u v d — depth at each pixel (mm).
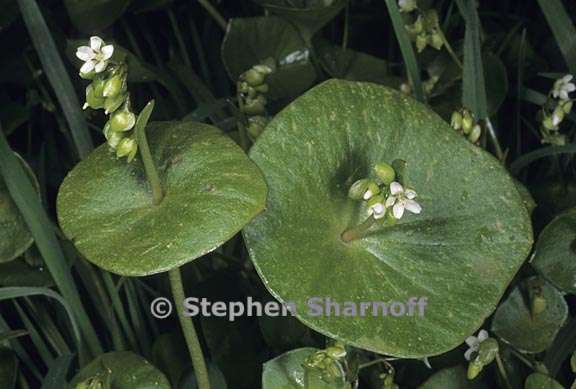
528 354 398
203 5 468
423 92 425
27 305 421
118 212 343
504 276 354
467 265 355
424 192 361
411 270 353
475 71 410
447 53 465
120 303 403
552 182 439
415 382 406
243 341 408
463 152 362
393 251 354
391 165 354
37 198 376
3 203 391
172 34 500
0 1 441
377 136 360
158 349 404
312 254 347
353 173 358
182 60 493
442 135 362
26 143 465
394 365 406
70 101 409
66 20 482
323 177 354
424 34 431
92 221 342
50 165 453
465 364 403
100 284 409
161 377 368
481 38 467
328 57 467
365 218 354
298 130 354
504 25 507
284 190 350
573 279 382
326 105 357
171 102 479
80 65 441
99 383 354
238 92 411
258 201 335
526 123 462
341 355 354
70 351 412
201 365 363
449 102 448
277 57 449
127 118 330
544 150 417
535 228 433
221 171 341
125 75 330
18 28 459
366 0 498
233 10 504
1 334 384
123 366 369
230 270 418
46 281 401
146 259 330
